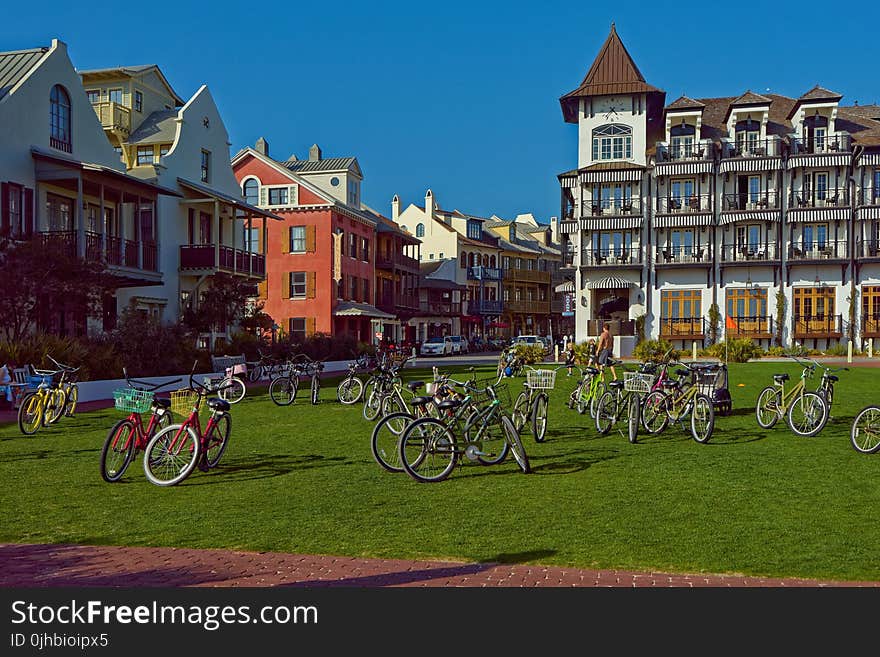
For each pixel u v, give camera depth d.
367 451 11.87
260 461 11.02
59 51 26.05
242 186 48.25
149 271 28.20
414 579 5.88
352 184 52.66
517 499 8.46
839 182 48.44
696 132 49.62
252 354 30.69
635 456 11.16
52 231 23.86
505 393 11.77
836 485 9.06
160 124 34.53
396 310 58.84
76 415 16.66
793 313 48.97
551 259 88.62
